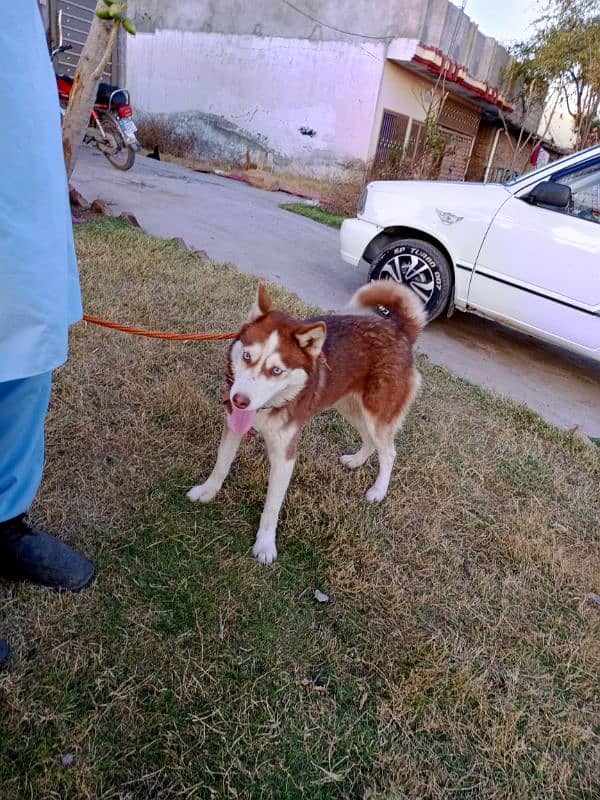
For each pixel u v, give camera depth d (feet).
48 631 6.37
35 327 4.81
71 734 5.51
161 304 14.37
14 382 5.42
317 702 6.30
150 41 47.16
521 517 10.03
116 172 29.63
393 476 10.39
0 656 5.91
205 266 17.40
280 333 7.11
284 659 6.67
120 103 27.35
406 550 8.77
